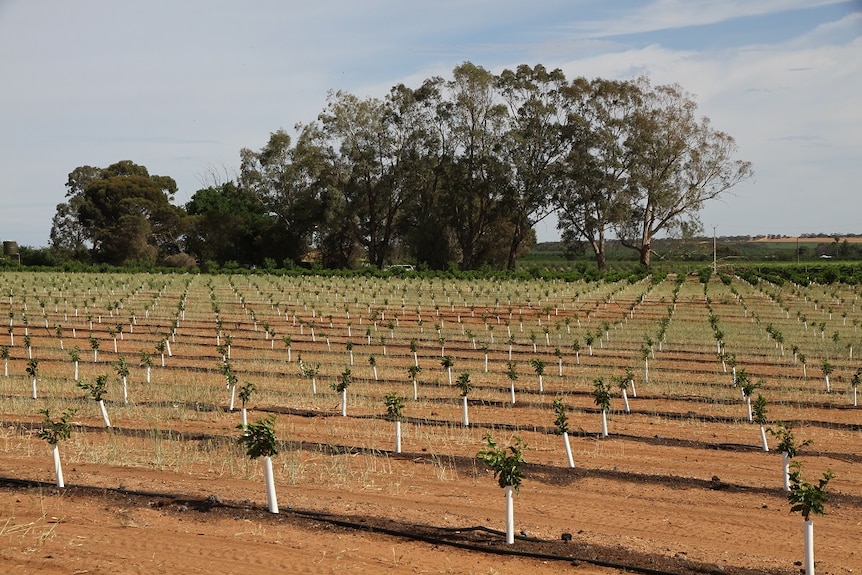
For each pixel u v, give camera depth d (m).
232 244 103.75
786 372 34.38
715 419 24.33
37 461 17.00
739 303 63.69
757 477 17.62
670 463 18.73
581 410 25.50
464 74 92.62
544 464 18.17
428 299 64.12
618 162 94.56
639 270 91.25
